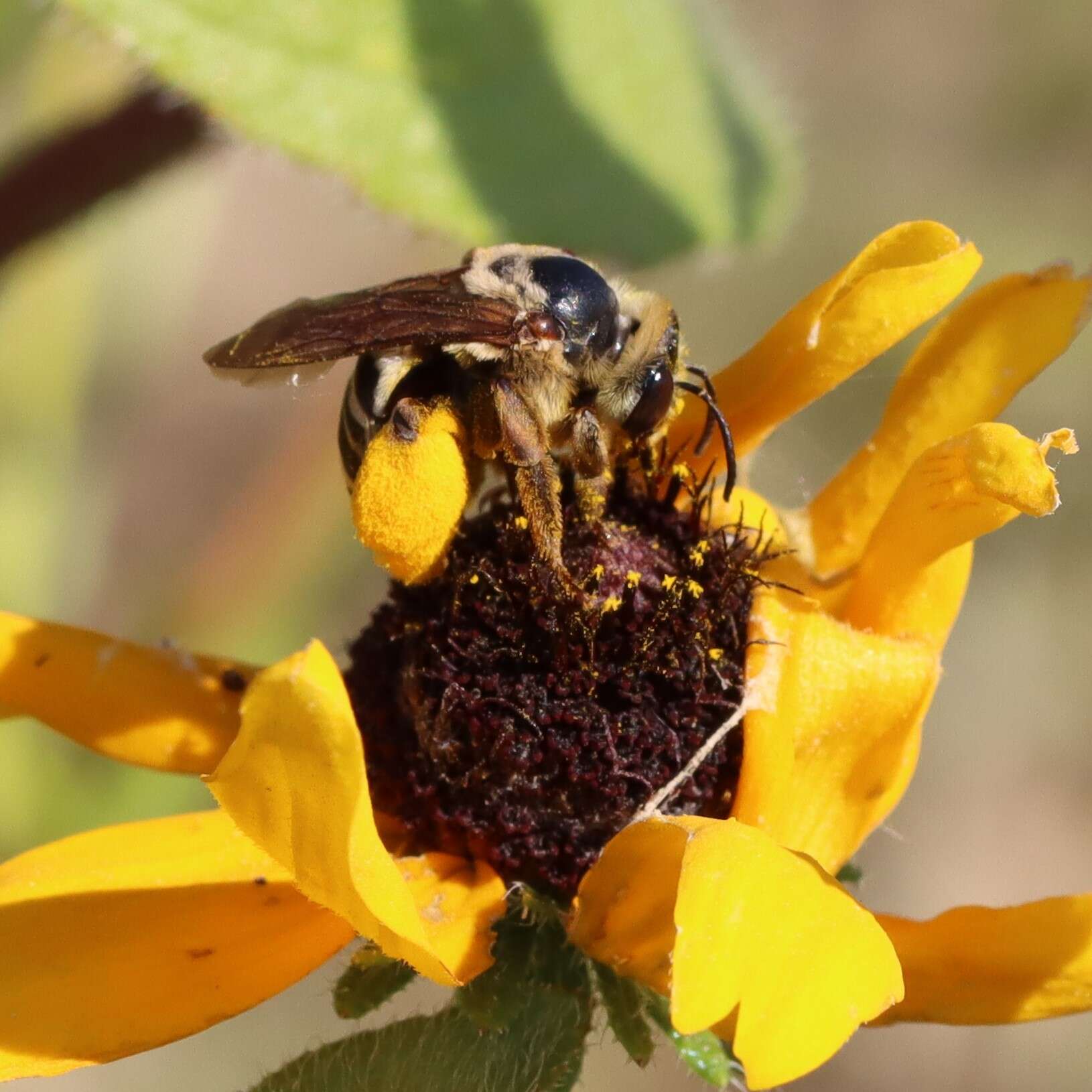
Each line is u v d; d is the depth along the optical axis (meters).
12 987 0.16
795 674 0.16
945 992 0.16
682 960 0.15
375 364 0.16
